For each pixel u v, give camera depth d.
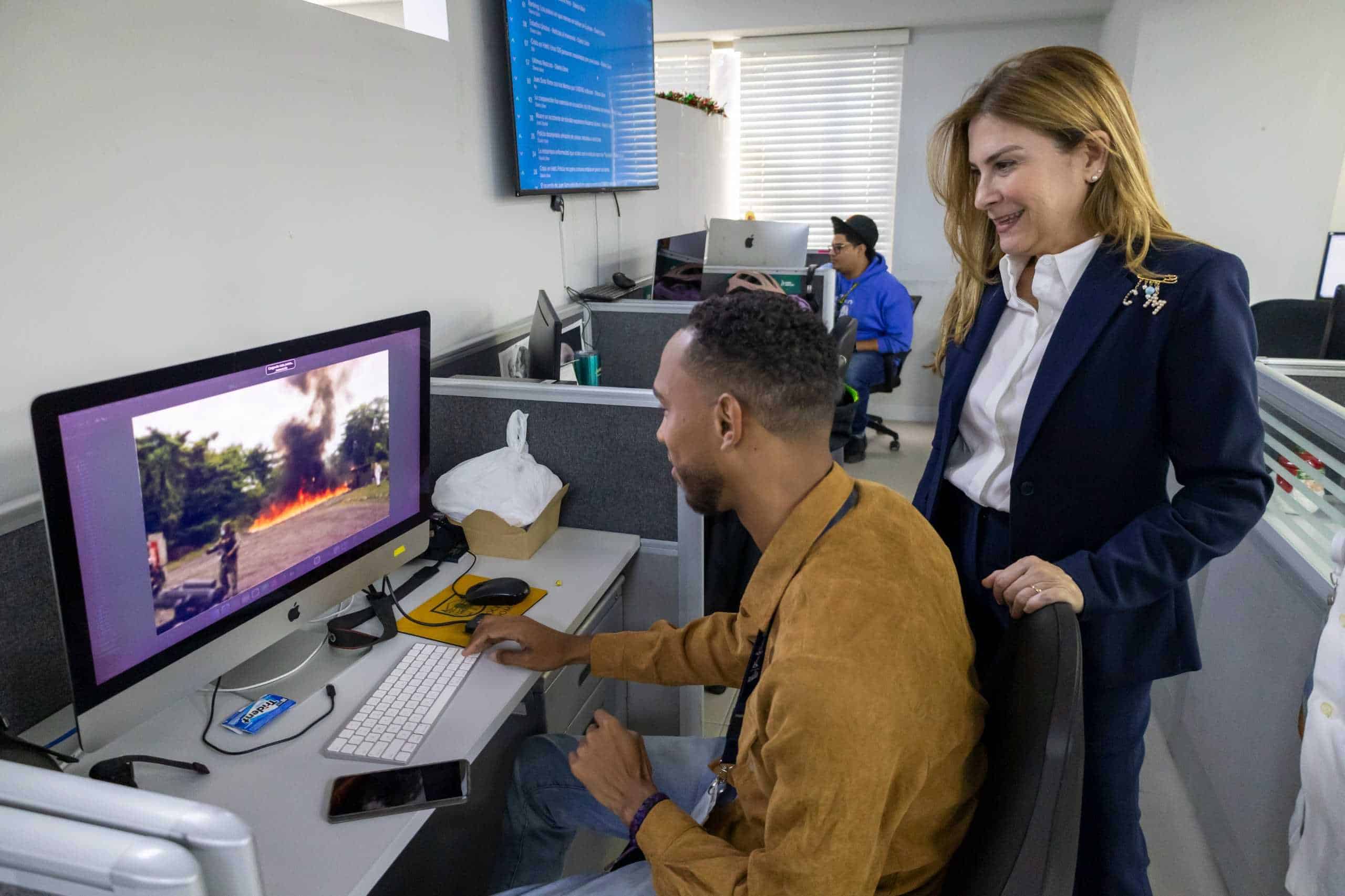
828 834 0.65
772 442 0.77
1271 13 3.37
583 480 1.54
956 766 0.73
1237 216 3.58
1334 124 3.41
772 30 4.18
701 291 2.68
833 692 0.65
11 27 0.93
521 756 1.19
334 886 0.77
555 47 2.12
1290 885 1.05
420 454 1.26
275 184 1.32
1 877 0.46
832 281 2.91
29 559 0.98
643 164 2.84
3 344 0.95
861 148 4.43
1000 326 1.14
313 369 1.04
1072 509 1.03
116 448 0.82
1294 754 1.29
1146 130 3.58
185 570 0.92
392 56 1.58
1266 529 1.51
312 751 0.96
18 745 0.82
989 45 4.18
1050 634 0.75
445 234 1.79
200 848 0.45
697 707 1.65
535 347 1.84
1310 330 2.95
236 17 1.22
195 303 1.20
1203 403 0.93
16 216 0.96
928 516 1.20
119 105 1.06
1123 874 1.11
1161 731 1.98
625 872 0.94
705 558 1.85
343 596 1.16
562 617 1.25
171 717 1.02
